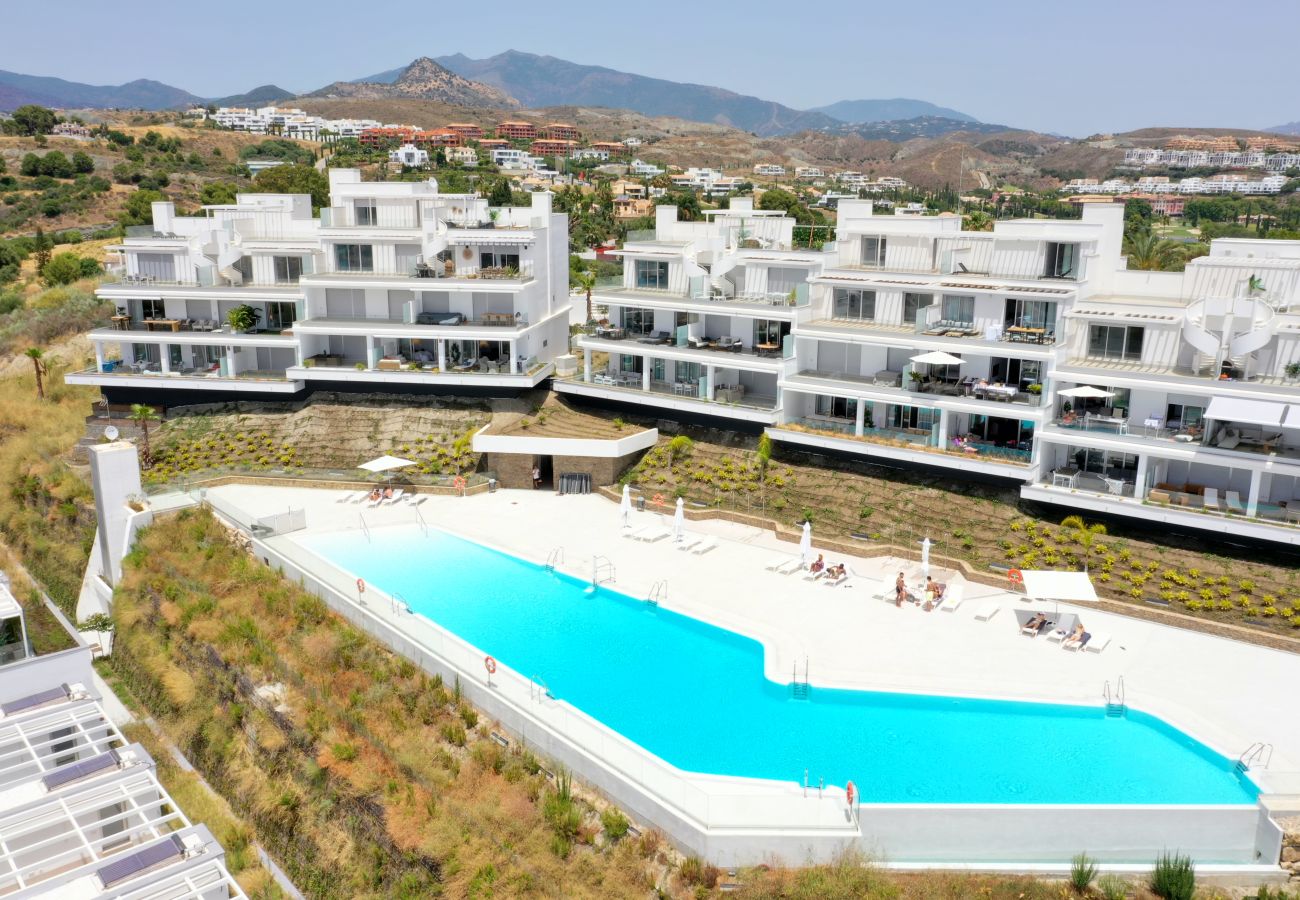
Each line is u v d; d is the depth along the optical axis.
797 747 31.95
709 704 34.72
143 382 65.00
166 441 62.94
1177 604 40.97
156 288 65.56
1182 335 45.69
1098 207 51.97
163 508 52.41
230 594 45.34
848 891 25.69
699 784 29.17
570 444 56.81
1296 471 40.56
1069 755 31.44
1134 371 45.69
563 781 30.62
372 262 65.06
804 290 55.59
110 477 50.62
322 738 35.16
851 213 59.19
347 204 66.06
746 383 59.50
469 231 63.66
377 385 64.81
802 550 45.91
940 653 38.00
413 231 64.44
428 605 42.97
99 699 39.72
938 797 29.19
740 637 39.69
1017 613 41.62
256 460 60.69
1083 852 27.28
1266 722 32.75
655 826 29.11
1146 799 29.03
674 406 58.84
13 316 93.38
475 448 57.72
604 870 28.06
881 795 29.34
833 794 28.23
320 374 64.00
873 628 40.22
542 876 27.94
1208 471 45.38
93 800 31.27
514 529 51.94
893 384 52.12
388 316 65.75
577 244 145.75
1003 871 27.05
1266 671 36.41
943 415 49.66
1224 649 38.25
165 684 41.69
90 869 27.62
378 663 38.88
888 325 54.22
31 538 59.47
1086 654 37.88
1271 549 42.06
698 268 61.00
